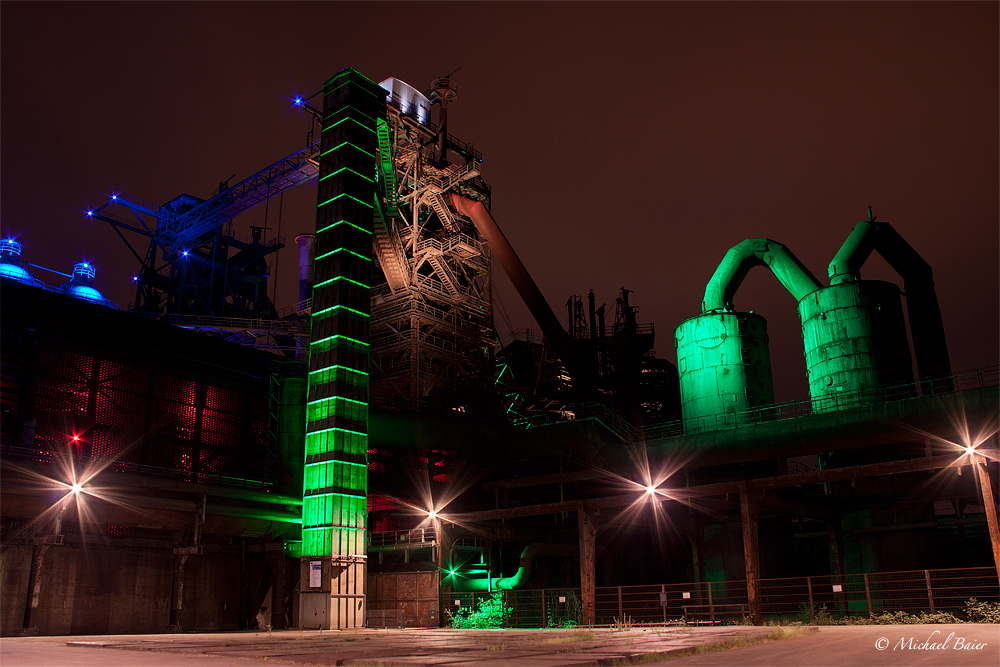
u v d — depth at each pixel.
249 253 80.81
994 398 36.88
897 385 43.34
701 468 50.09
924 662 11.91
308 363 47.22
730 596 46.22
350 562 41.84
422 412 51.88
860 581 45.94
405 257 61.47
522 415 70.19
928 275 53.38
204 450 45.78
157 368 44.09
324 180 49.72
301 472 48.00
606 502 40.22
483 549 47.19
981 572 44.31
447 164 64.75
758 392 52.84
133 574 38.66
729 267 56.28
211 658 15.19
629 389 66.44
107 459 40.12
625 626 34.56
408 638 25.27
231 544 44.53
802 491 49.41
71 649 18.73
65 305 39.91
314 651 17.06
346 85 51.16
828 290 50.31
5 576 33.44
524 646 18.20
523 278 64.38
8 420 36.78
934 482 43.53
